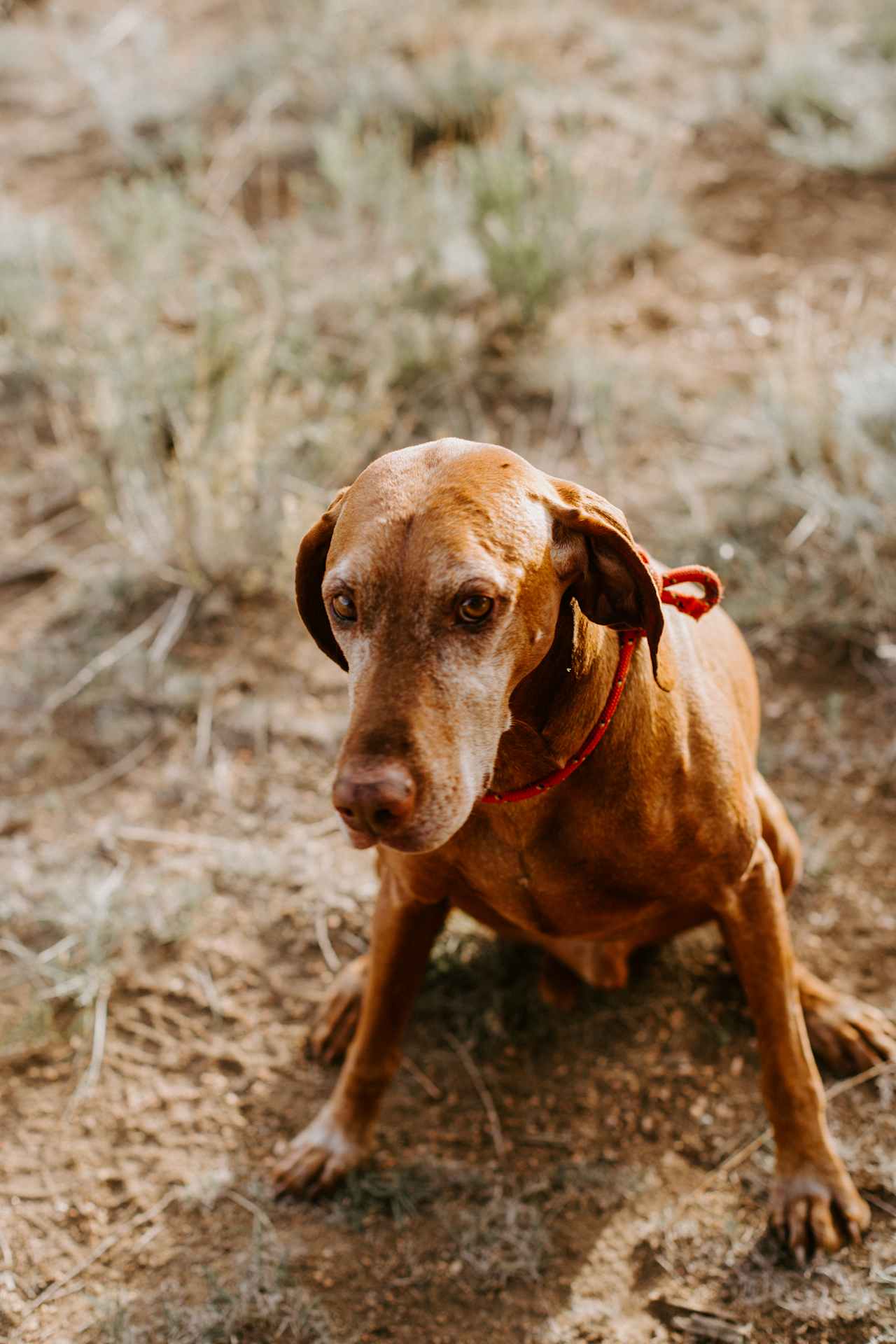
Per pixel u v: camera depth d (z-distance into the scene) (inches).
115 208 86.9
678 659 39.8
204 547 66.7
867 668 60.3
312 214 89.3
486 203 82.6
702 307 81.2
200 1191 45.8
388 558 33.7
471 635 33.9
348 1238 44.6
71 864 55.7
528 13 108.1
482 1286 43.3
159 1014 50.7
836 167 90.0
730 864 40.6
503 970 51.0
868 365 67.0
